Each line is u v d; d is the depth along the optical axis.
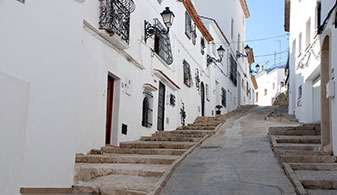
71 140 6.54
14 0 6.09
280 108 26.62
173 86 14.78
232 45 28.88
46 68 6.40
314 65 12.90
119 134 10.35
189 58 17.86
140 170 7.29
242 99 34.47
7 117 4.39
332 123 8.32
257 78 51.56
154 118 13.06
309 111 14.45
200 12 27.98
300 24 15.86
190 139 11.35
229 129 14.00
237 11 31.77
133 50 11.38
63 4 6.75
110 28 9.20
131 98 11.22
